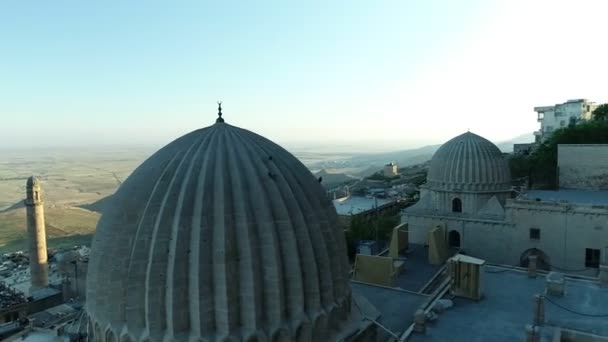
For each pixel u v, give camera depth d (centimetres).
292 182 2452
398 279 4750
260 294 2120
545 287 3612
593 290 3491
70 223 18938
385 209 11388
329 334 2330
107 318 2141
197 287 2041
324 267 2350
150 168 2380
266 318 2138
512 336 2831
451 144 5981
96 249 2273
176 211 2164
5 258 11494
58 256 10150
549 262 5112
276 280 2136
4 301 7400
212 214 2156
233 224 2152
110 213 2312
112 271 2142
